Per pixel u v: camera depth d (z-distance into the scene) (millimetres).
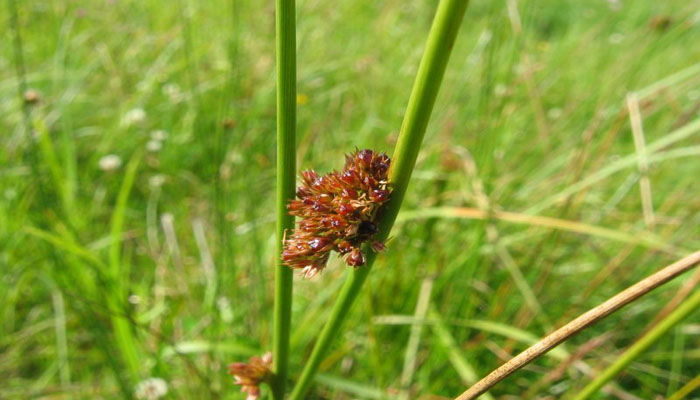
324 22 453
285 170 86
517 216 198
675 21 277
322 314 216
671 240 235
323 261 85
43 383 212
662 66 423
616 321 234
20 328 234
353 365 216
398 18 518
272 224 273
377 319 206
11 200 262
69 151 270
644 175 207
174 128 341
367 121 317
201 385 196
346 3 497
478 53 296
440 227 255
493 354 218
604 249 258
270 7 404
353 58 413
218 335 196
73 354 221
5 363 218
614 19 427
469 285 218
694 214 235
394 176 80
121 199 212
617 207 287
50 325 224
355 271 88
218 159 202
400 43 461
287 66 80
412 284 223
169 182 307
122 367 214
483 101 239
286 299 96
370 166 81
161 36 403
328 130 335
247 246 249
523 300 237
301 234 84
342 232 81
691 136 309
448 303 220
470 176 229
